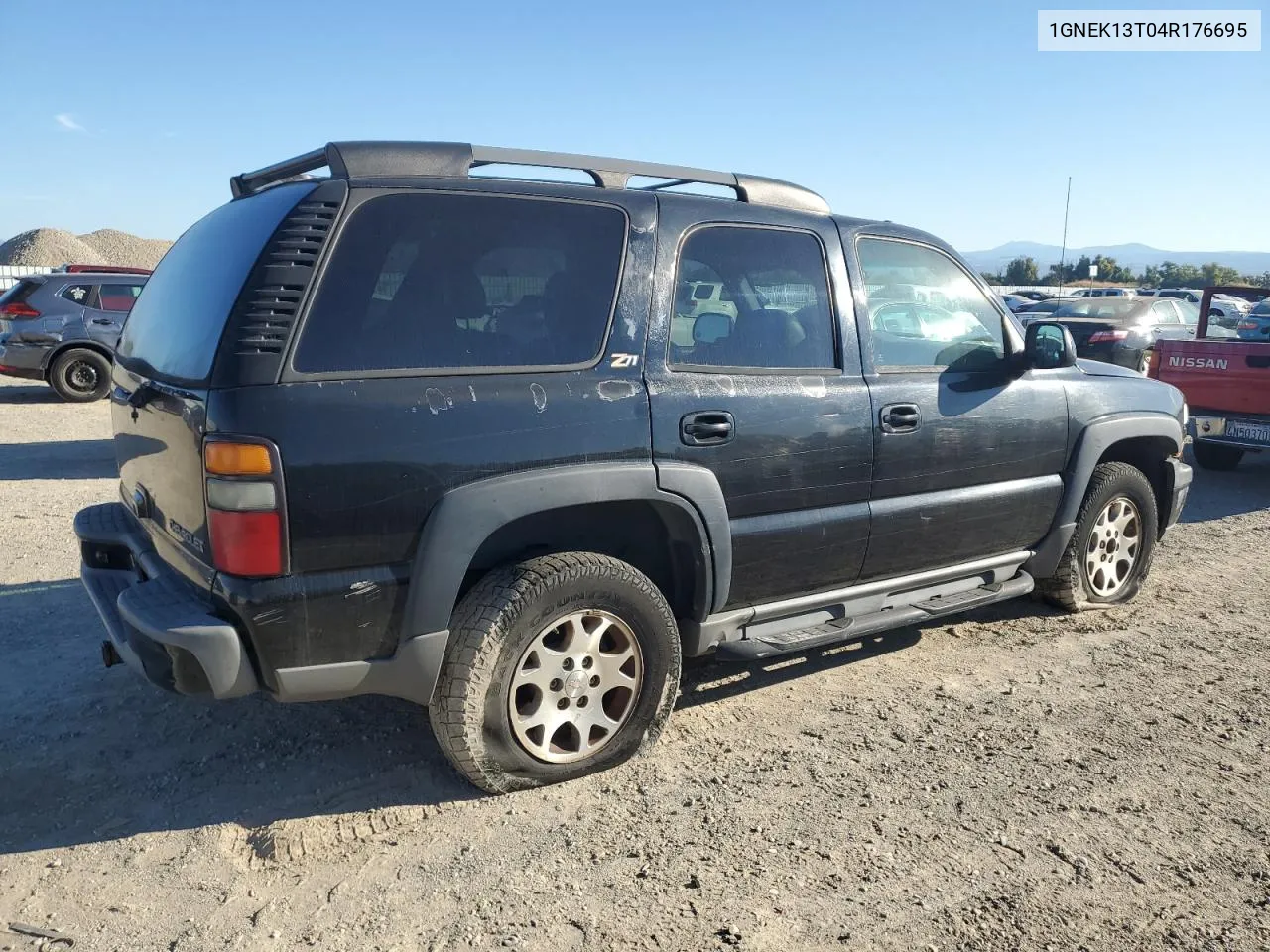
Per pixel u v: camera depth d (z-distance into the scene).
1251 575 5.86
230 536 2.63
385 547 2.80
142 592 2.93
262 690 2.87
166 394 2.87
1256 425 8.16
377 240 2.86
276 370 2.65
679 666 3.41
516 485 2.94
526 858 2.85
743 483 3.45
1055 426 4.50
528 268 3.10
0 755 3.42
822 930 2.55
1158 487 5.42
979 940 2.53
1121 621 4.99
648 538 3.51
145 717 3.73
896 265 4.07
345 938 2.51
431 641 2.89
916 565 4.11
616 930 2.54
